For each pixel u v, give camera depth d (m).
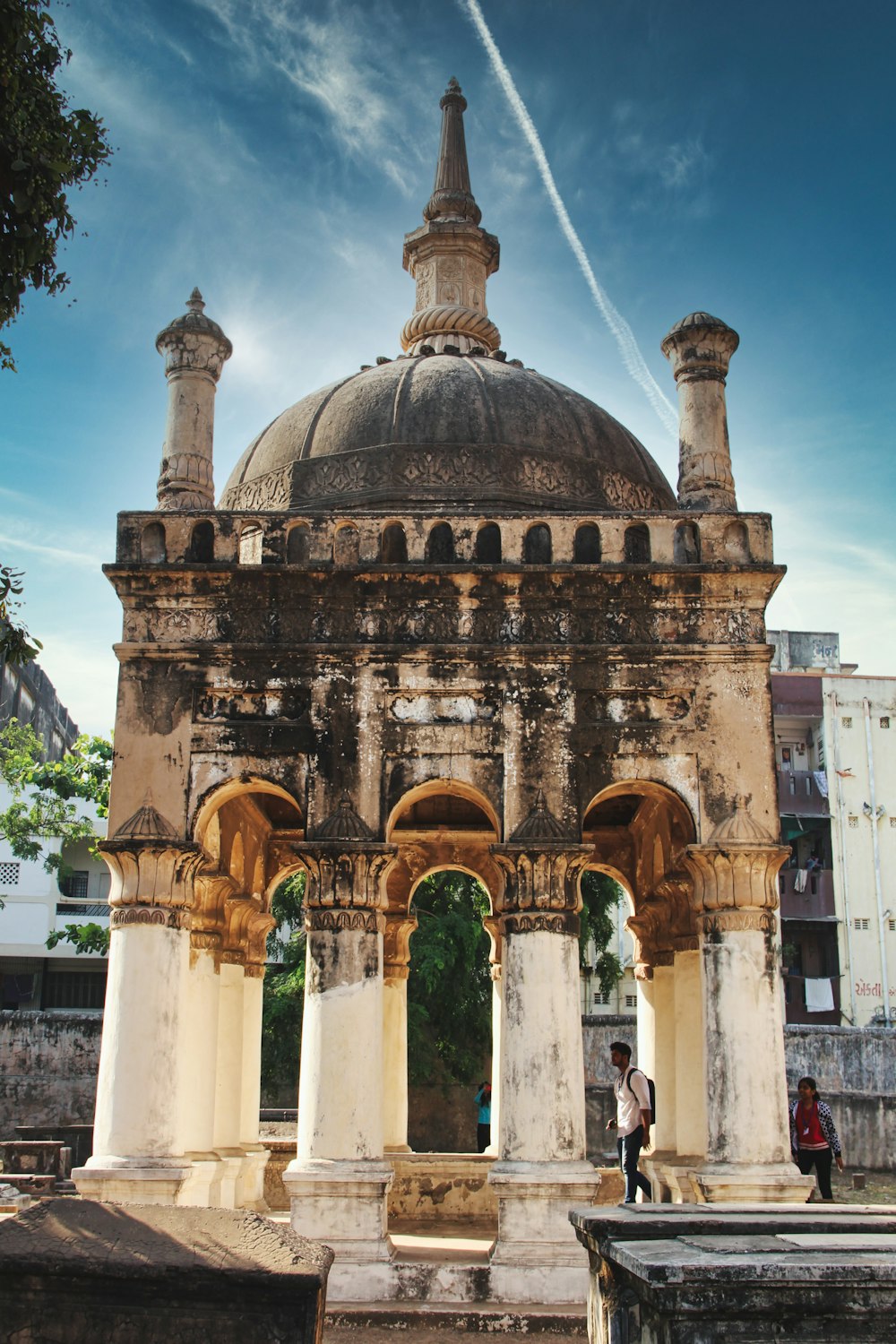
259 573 13.45
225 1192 15.52
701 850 12.70
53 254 10.09
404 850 18.12
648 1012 17.05
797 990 39.16
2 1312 7.02
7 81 9.18
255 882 17.17
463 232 18.91
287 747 13.09
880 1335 6.45
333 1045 12.27
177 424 14.62
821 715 40.38
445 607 13.45
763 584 13.43
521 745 13.06
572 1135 12.07
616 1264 7.37
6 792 38.78
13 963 39.38
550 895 12.61
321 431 15.76
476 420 15.36
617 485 15.83
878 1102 26.11
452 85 20.56
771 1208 8.56
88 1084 27.72
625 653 13.23
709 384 14.64
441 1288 11.58
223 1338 6.94
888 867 39.31
